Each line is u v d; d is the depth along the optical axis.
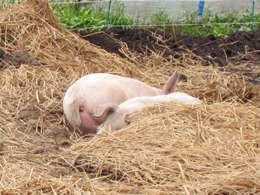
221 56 10.53
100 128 6.90
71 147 6.55
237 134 6.66
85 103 7.19
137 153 6.26
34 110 7.71
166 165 6.11
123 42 10.55
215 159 6.22
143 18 12.65
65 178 5.99
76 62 9.19
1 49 9.27
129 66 9.48
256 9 13.38
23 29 9.57
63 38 9.66
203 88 8.85
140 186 5.91
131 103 7.06
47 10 9.91
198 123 6.67
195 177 5.94
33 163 6.37
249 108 7.38
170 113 6.88
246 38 11.27
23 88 8.19
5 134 7.07
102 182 6.02
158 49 10.55
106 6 12.51
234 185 5.77
